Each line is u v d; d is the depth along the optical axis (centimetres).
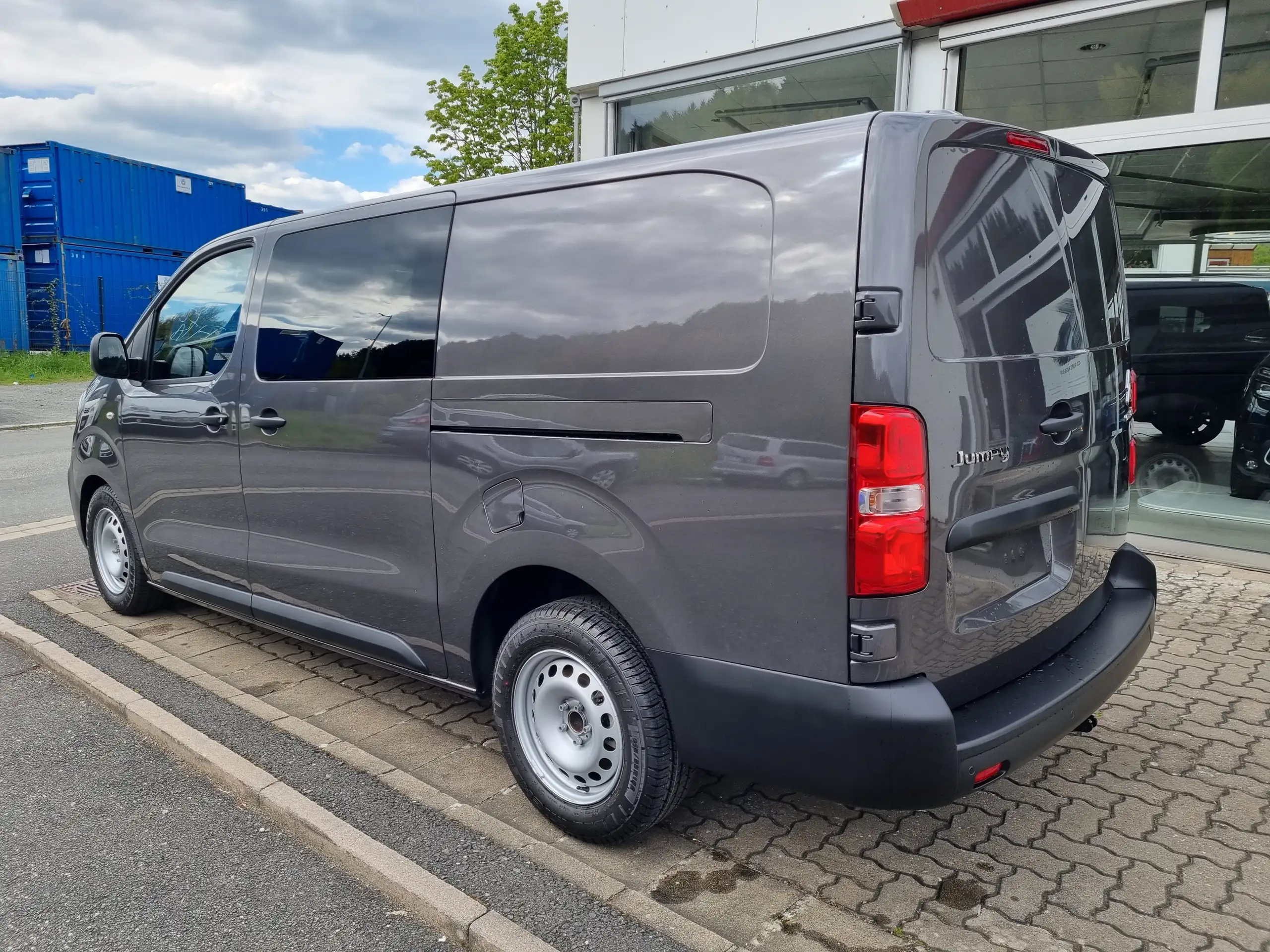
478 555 294
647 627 251
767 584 228
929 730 211
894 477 210
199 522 419
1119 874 260
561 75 2630
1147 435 580
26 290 2106
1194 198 546
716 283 238
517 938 231
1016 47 602
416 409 310
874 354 210
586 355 263
